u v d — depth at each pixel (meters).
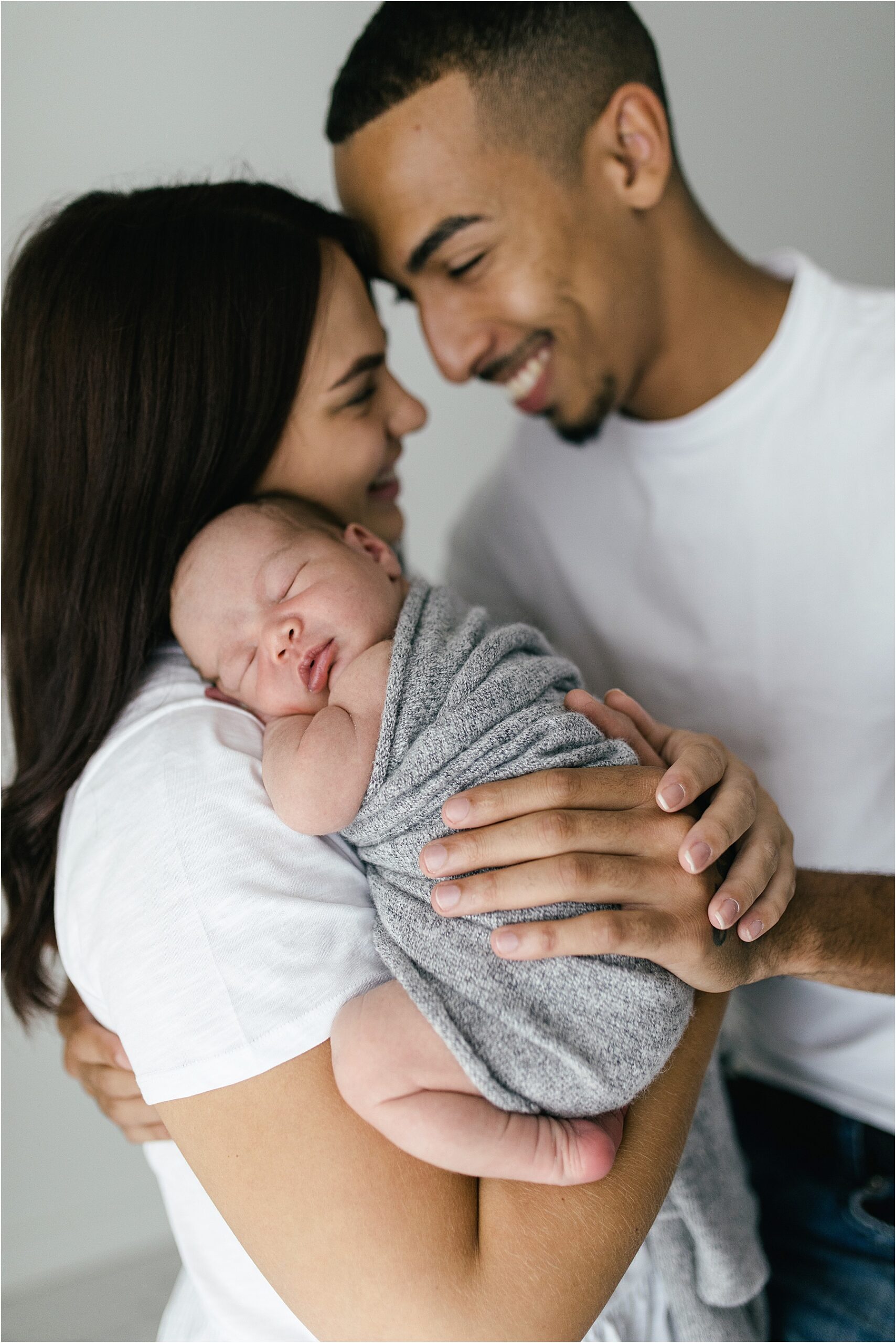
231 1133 0.74
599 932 0.76
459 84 1.24
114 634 0.98
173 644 1.05
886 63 2.29
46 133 1.72
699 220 1.44
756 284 1.44
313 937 0.77
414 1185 0.72
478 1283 0.71
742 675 1.43
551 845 0.79
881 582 1.32
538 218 1.31
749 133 2.24
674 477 1.47
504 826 0.80
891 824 1.33
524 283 1.34
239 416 1.00
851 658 1.34
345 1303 0.71
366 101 1.27
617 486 1.54
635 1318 0.98
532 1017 0.75
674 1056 0.87
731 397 1.40
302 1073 0.74
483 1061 0.74
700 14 2.13
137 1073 0.77
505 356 1.41
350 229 1.16
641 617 1.52
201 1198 0.97
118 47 1.75
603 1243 0.74
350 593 0.96
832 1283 1.24
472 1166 0.73
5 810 1.03
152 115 1.79
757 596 1.41
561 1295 0.72
